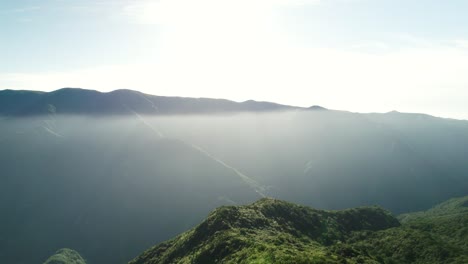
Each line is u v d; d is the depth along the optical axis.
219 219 141.50
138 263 162.75
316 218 187.50
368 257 137.38
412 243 173.62
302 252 106.25
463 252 161.12
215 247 118.50
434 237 182.88
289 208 182.62
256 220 149.50
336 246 141.38
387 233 191.12
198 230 144.00
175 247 150.75
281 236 129.88
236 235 122.38
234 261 103.06
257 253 101.69
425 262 159.62
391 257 166.62
